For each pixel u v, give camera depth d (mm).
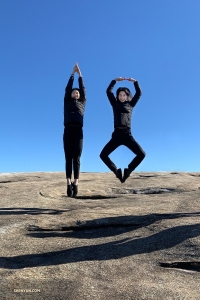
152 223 5316
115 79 6625
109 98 6516
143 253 4238
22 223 5516
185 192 8398
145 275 3654
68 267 3861
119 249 4379
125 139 6246
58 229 5387
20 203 7301
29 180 10828
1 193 8492
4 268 3900
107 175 11297
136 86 6539
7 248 4547
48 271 3768
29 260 4160
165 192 8641
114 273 3703
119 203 7230
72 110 6562
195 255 4043
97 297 3127
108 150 6348
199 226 4863
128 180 10195
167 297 3115
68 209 6750
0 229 5227
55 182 9867
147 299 3082
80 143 6582
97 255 4230
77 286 3359
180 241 4418
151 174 11414
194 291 3268
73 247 4543
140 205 6828
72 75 6949
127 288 3303
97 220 5527
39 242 4781
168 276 3641
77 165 6719
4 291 3273
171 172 11961
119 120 6207
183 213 5883
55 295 3180
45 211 6445
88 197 8273
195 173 11750
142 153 6270
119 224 5422
